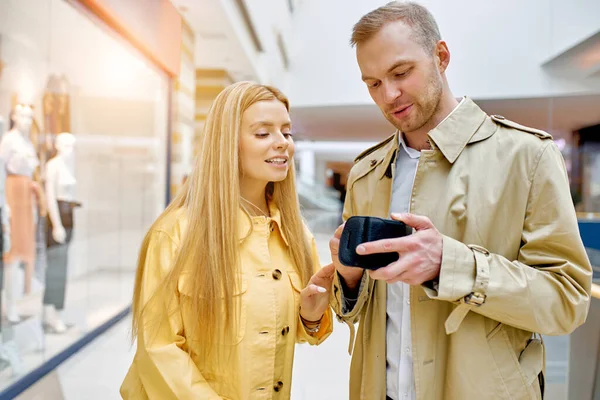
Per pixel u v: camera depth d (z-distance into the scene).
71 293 4.32
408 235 0.77
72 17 3.32
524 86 8.62
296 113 10.75
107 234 5.47
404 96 0.90
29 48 3.60
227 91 1.05
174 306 0.98
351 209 1.20
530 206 0.85
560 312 0.79
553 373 2.17
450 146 0.92
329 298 1.14
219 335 0.97
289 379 1.09
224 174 1.00
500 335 0.87
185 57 5.42
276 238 1.17
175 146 5.16
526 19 8.61
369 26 0.89
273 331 1.02
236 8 5.61
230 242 0.98
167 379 0.91
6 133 3.27
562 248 0.81
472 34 8.75
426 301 0.92
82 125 5.01
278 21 8.20
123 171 5.41
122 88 5.07
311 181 16.72
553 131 10.95
